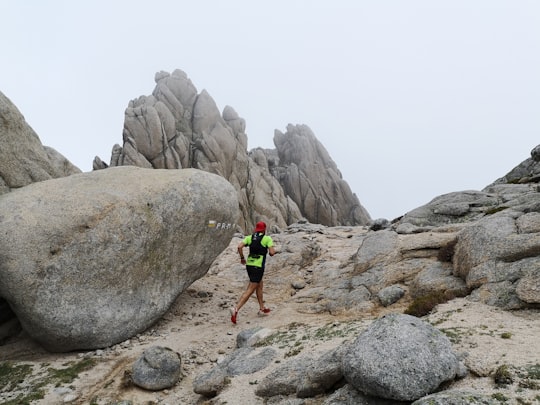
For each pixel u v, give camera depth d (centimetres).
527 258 823
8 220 971
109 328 1016
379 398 490
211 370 809
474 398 416
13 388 838
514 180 2133
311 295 1298
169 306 1177
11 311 1075
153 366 806
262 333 945
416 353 485
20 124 1332
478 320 711
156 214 1105
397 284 1089
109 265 1020
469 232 998
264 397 647
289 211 7375
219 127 7338
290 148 9131
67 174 1653
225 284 1587
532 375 473
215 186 1244
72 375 876
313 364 622
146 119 6372
